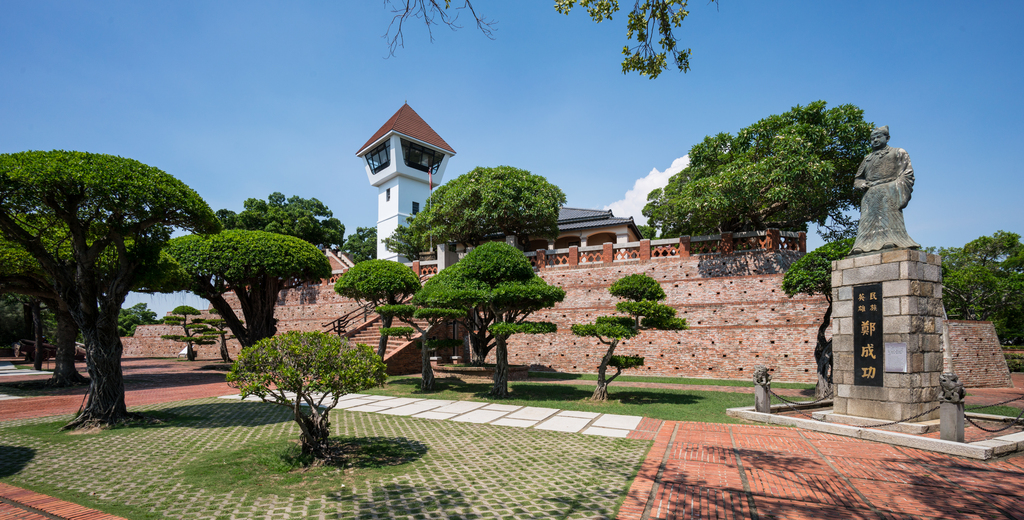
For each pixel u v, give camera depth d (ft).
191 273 73.92
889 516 17.95
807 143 62.44
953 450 26.73
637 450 27.07
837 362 35.73
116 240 35.68
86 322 34.40
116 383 34.42
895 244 33.60
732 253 67.51
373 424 34.27
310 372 24.22
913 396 31.22
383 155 146.61
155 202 34.83
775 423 34.91
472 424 34.50
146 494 19.57
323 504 18.47
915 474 23.03
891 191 34.40
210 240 75.61
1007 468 24.20
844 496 19.92
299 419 24.20
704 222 77.30
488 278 52.19
